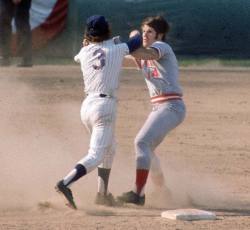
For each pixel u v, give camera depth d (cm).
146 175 3281
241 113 5903
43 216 3069
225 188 3700
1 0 8238
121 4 8850
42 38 8588
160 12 8950
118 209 3234
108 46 3175
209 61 8988
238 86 7288
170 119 3288
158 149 4572
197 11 9125
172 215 3061
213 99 6506
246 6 9206
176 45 9106
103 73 3147
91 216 3077
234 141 4881
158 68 3288
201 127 5322
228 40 9200
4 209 3175
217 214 3200
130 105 6081
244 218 3122
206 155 4441
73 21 8712
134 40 3203
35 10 8544
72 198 3108
